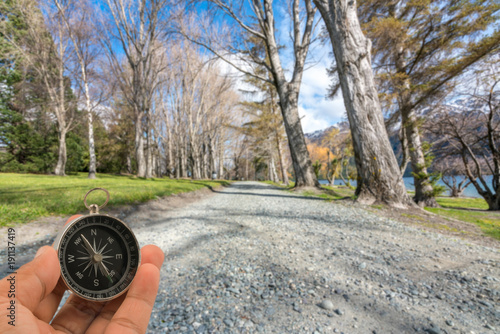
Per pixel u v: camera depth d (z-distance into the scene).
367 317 2.35
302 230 5.92
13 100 23.66
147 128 27.52
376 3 14.33
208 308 2.52
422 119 13.18
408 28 12.43
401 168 15.06
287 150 37.50
